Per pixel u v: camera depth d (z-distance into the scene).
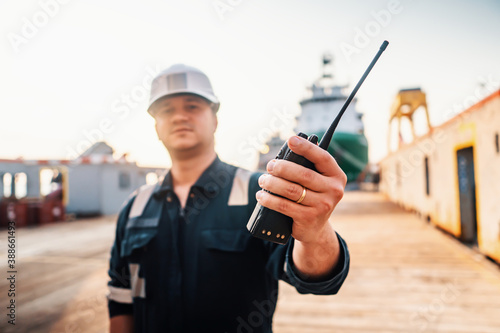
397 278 3.46
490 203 3.97
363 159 21.14
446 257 4.30
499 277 3.38
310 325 2.46
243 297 0.89
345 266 0.69
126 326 1.04
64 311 2.91
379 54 0.55
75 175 11.92
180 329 0.89
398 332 2.30
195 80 1.00
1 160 10.24
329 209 0.53
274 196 0.54
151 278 0.95
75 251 5.75
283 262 0.80
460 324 2.37
